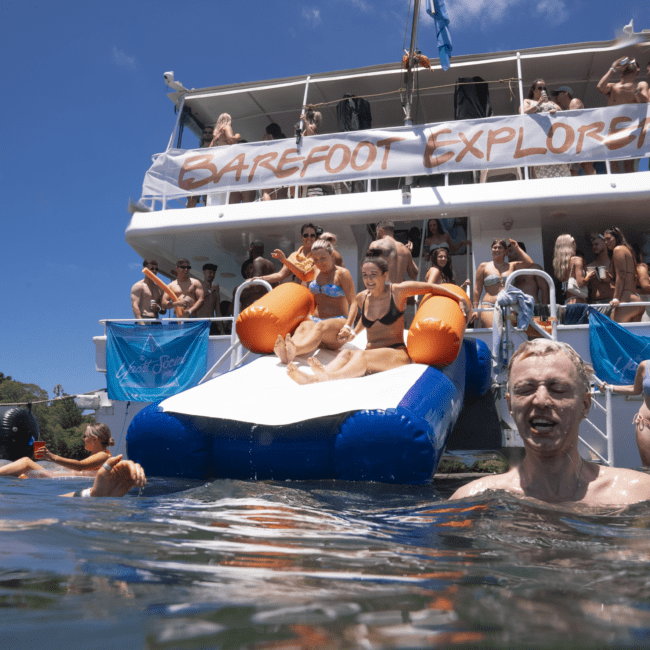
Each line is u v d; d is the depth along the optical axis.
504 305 6.06
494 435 6.11
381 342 5.10
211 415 3.93
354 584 1.18
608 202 7.64
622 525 1.81
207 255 10.21
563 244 7.35
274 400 4.16
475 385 6.22
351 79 9.98
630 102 8.00
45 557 1.42
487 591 1.12
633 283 7.04
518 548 1.57
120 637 0.82
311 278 6.19
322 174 8.35
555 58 9.43
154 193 8.88
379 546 1.63
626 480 2.10
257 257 8.22
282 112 11.09
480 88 9.44
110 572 1.27
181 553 1.51
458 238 10.08
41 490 3.40
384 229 6.79
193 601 1.03
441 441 3.92
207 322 7.14
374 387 4.18
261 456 3.93
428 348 4.85
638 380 4.89
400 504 2.67
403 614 0.95
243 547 1.61
